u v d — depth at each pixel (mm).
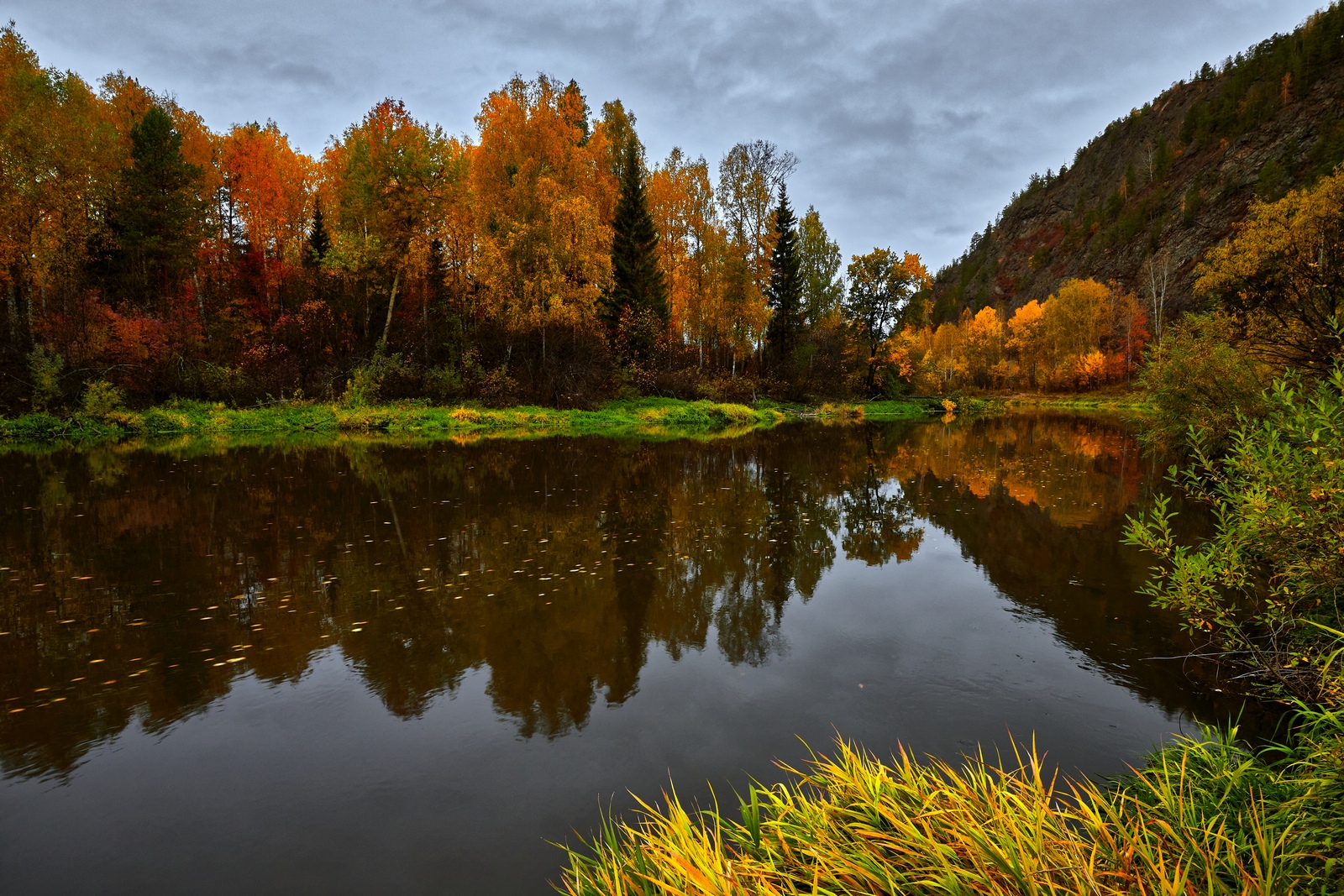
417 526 10023
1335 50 81062
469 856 3059
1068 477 14539
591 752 3961
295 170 34656
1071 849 1938
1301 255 12469
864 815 2314
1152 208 93062
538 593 6984
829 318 49094
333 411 25609
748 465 17125
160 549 8617
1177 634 5648
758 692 4727
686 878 2014
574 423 28094
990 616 6242
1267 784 2682
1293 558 4105
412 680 4977
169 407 24281
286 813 3410
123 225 26609
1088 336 63281
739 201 38312
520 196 29219
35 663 5273
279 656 5414
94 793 3600
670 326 38562
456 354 29984
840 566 7973
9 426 20500
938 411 43594
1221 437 11273
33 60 24094
